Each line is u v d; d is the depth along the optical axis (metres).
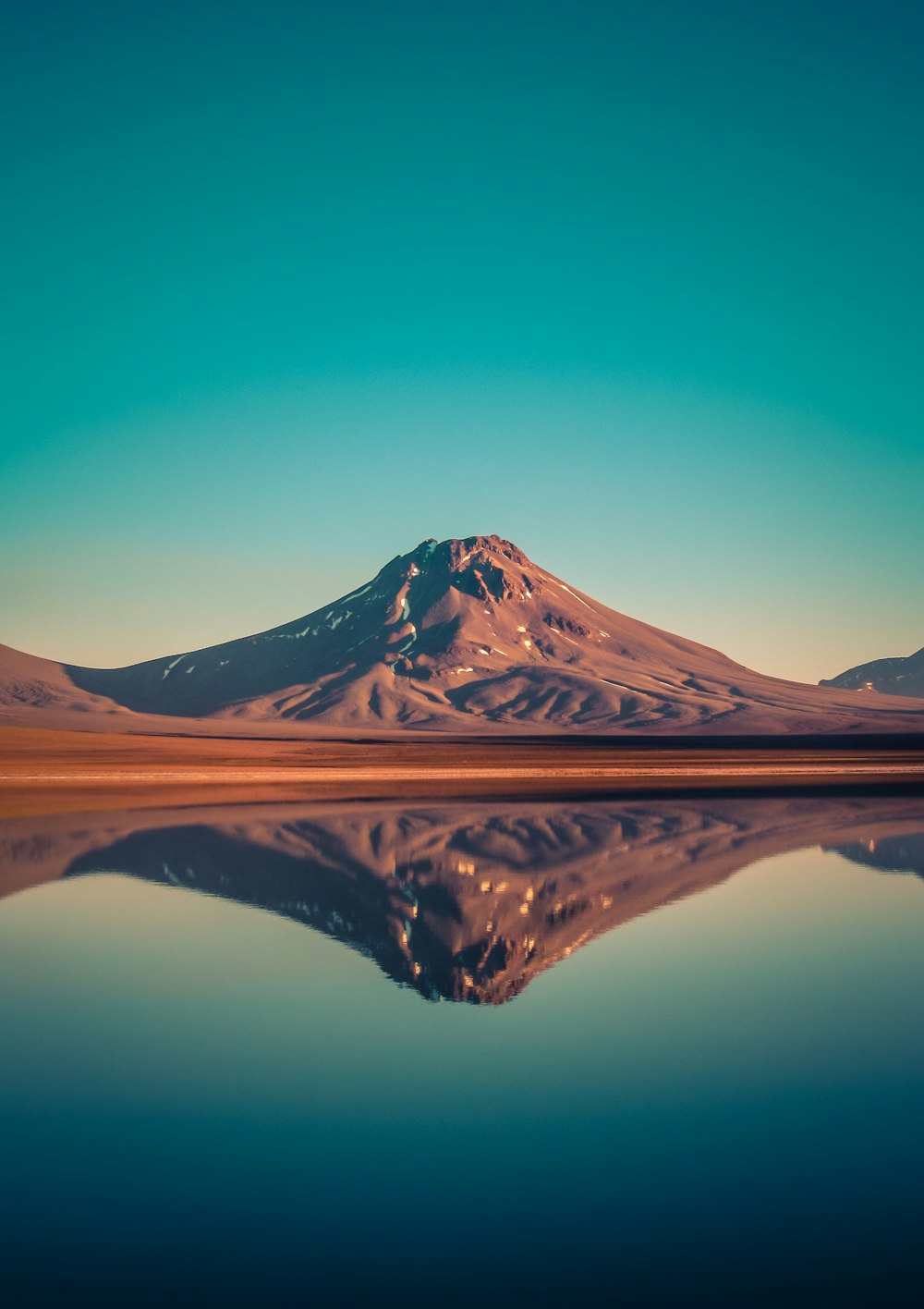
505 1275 8.62
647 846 37.12
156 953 19.91
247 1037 14.71
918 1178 10.40
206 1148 11.02
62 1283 8.49
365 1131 11.48
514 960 19.44
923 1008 16.47
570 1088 12.80
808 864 32.62
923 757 132.75
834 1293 8.35
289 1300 8.23
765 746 177.75
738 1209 9.75
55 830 40.41
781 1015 15.96
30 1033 14.89
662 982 17.94
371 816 47.91
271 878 29.06
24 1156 10.82
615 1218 9.58
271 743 154.00
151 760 102.31
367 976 18.19
